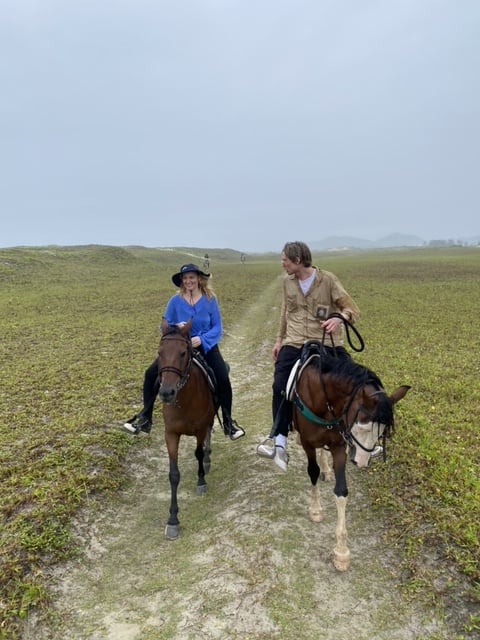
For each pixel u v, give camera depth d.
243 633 3.85
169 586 4.42
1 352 13.14
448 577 4.20
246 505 5.63
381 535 4.92
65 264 41.75
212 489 6.16
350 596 4.20
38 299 24.14
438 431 7.15
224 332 16.47
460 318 17.00
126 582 4.52
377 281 32.09
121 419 8.07
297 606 4.10
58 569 4.57
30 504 5.40
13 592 4.18
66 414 8.30
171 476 5.24
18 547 4.66
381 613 4.01
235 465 6.77
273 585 4.32
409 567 4.39
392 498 5.43
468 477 5.66
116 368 11.35
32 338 15.08
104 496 5.77
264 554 4.70
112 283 32.78
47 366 11.55
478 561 4.28
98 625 4.01
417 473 5.82
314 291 5.12
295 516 5.38
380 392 3.89
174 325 5.16
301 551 4.77
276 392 5.21
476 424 7.39
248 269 52.94
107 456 6.61
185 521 5.46
